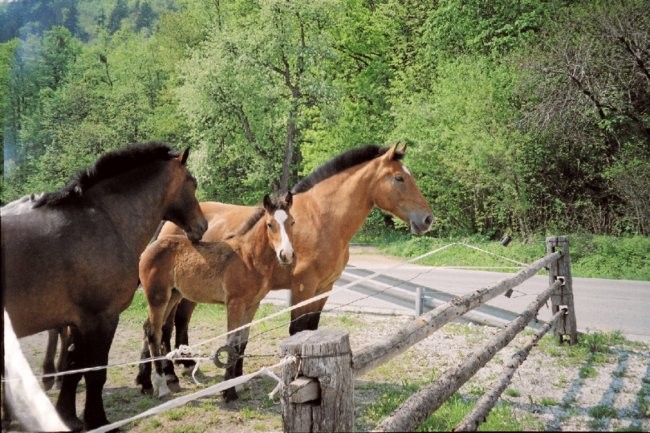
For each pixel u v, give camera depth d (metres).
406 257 17.55
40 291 3.80
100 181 4.43
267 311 9.25
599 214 16.50
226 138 26.12
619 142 16.38
